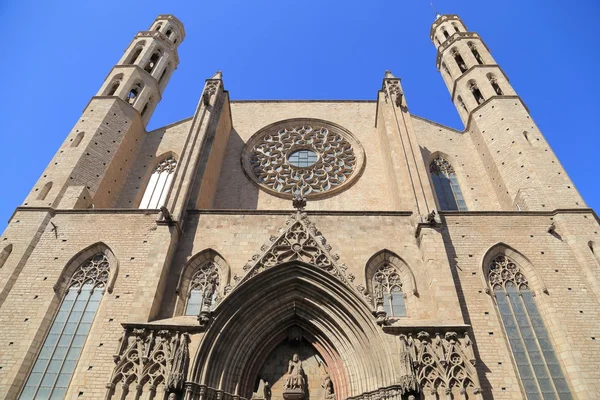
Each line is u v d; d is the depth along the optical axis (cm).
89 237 2669
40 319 2308
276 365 2234
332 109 4356
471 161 3738
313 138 4081
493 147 3416
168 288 2367
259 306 2247
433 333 2016
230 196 3503
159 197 3597
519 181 3044
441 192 3553
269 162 3856
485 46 4453
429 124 4066
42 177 3086
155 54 4672
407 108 3372
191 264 2508
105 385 2027
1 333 2248
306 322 2286
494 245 2523
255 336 2214
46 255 2584
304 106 4400
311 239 2448
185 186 2800
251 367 2156
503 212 2683
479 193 3472
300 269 2314
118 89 3988
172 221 2547
